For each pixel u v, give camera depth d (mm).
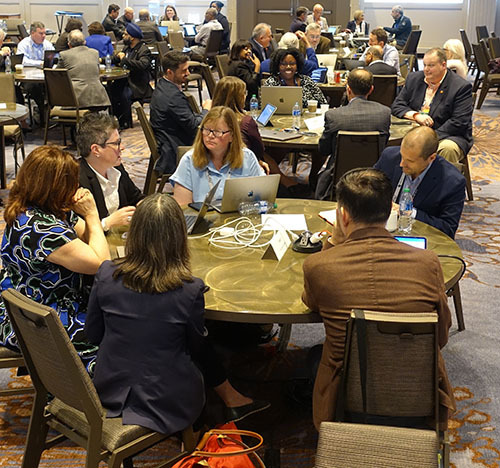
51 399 2488
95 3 17156
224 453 2252
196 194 3465
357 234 2146
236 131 3410
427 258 2125
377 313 1953
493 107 10555
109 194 3334
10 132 6105
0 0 17094
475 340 3512
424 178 3283
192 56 12320
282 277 2541
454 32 16656
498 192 6055
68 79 7230
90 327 2197
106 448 2049
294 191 5707
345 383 2059
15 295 2045
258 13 16297
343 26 16281
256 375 3133
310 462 2576
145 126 5426
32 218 2426
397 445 1854
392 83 6844
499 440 2705
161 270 2102
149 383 2115
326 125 4695
